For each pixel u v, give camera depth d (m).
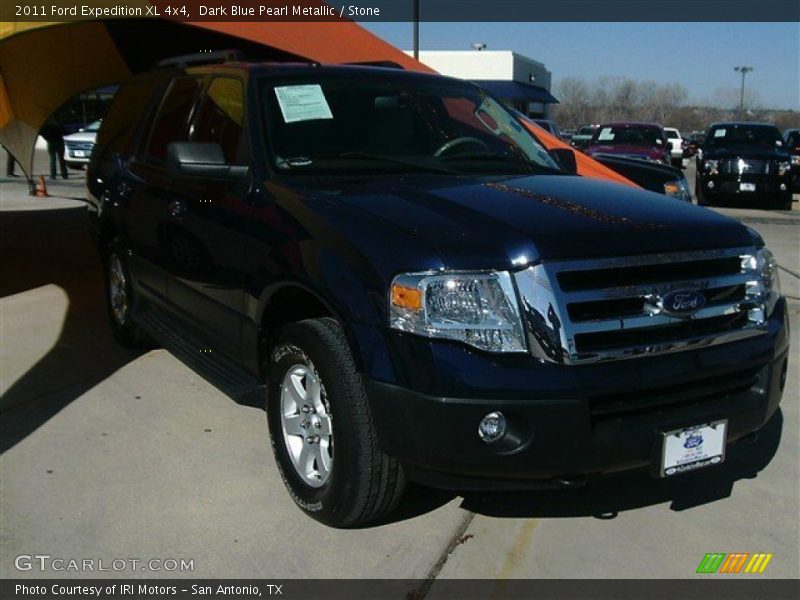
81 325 6.60
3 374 5.38
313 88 4.41
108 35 8.55
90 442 4.35
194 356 4.58
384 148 4.29
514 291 3.01
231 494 3.81
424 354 2.97
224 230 4.09
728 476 4.08
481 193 3.62
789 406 5.02
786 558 3.38
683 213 3.53
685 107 94.56
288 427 3.68
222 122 4.55
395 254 3.12
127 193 5.40
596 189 3.88
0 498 3.75
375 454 3.23
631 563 3.32
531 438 2.97
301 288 3.49
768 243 11.62
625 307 3.13
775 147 17.41
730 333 3.35
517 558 3.35
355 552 3.36
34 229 11.59
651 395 3.17
